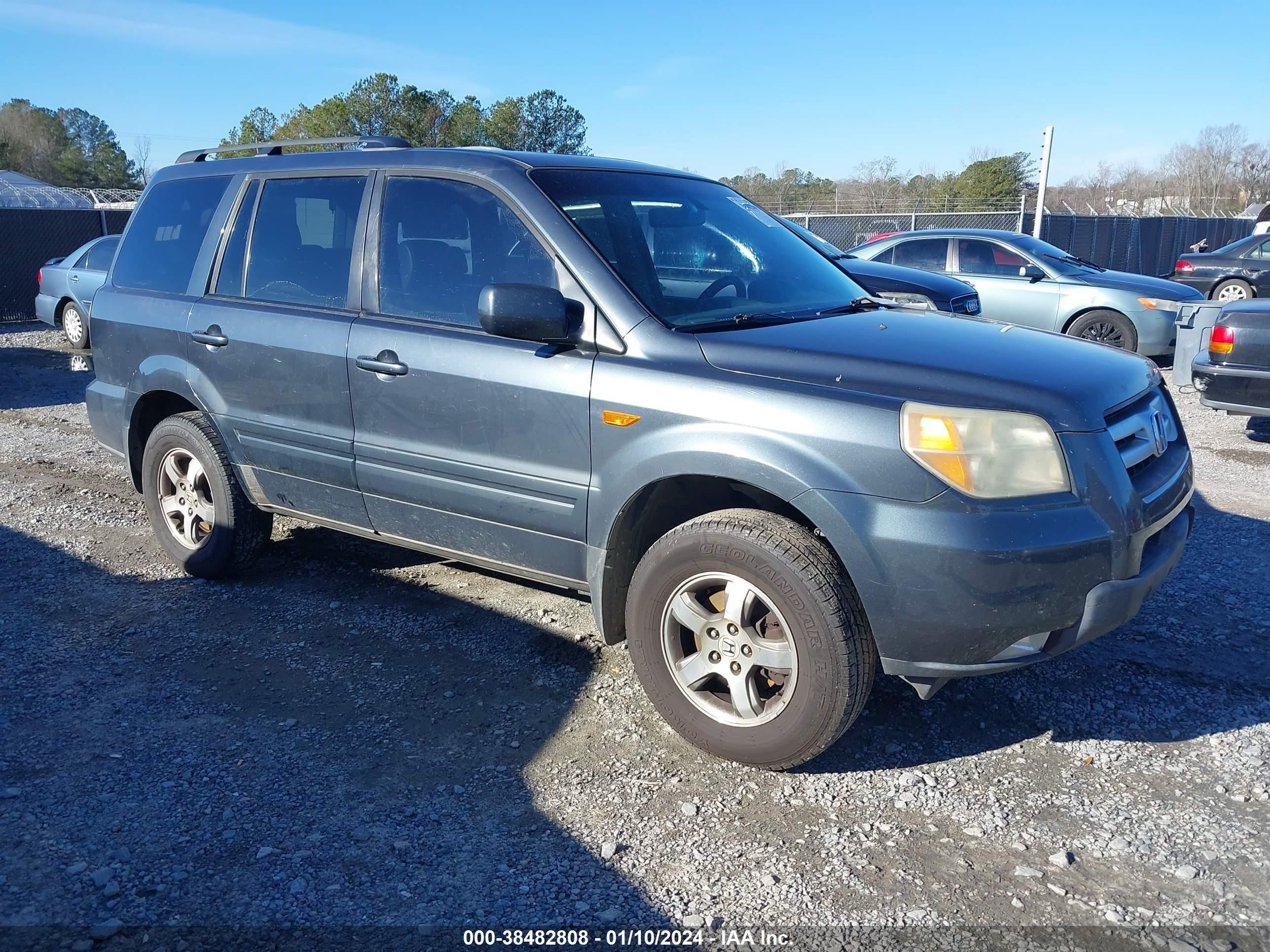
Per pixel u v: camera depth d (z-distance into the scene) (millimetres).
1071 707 3658
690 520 3375
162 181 5055
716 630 3229
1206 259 16500
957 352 3260
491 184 3740
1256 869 2764
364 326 3971
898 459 2883
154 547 5406
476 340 3666
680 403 3186
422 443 3832
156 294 4840
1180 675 3891
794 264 4199
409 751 3375
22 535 5598
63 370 12070
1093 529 2910
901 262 12250
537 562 3705
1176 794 3123
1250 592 4688
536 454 3525
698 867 2789
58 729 3502
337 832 2936
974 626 2873
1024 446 2887
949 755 3363
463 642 4223
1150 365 3719
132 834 2914
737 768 3287
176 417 4793
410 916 2590
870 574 2914
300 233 4344
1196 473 6883
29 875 2727
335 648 4160
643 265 3588
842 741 3443
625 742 3445
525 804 3088
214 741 3436
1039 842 2889
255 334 4312
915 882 2721
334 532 5613
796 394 3041
